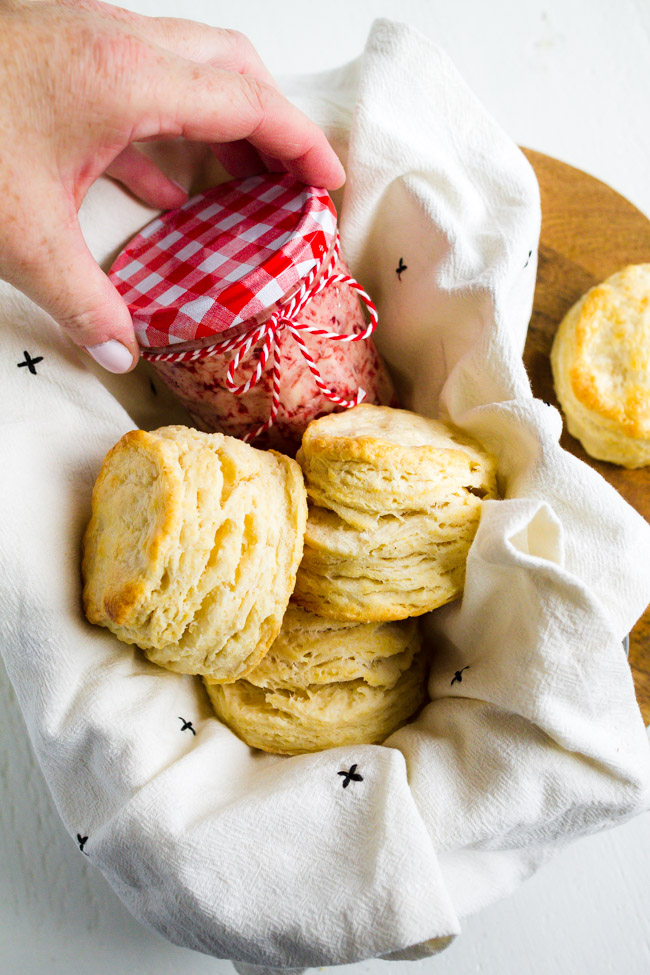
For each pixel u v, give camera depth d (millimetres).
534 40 498
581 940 380
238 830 302
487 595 319
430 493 317
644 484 414
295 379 344
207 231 347
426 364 387
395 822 300
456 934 291
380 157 363
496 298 342
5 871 377
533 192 373
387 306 392
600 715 311
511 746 312
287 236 331
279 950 302
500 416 327
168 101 295
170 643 313
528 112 488
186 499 305
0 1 288
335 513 329
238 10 482
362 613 325
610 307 414
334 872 299
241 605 307
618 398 401
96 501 322
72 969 371
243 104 307
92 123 292
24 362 325
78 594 321
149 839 302
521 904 384
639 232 437
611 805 311
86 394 335
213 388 345
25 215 287
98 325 314
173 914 306
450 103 376
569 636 302
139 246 354
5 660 316
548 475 318
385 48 367
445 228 359
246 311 318
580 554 316
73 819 323
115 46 286
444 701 338
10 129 281
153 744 313
